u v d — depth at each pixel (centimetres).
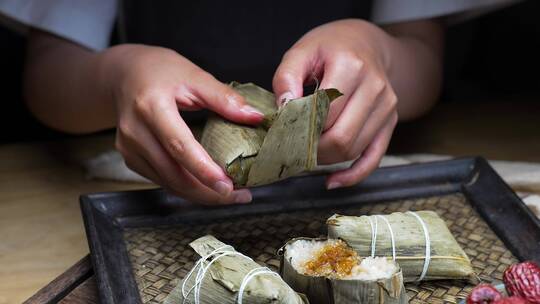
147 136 78
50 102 104
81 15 105
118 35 120
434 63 108
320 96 73
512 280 71
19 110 142
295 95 76
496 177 87
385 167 89
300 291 73
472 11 114
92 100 96
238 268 73
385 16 110
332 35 83
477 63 154
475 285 77
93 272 78
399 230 78
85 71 96
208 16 106
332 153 80
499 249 80
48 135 138
